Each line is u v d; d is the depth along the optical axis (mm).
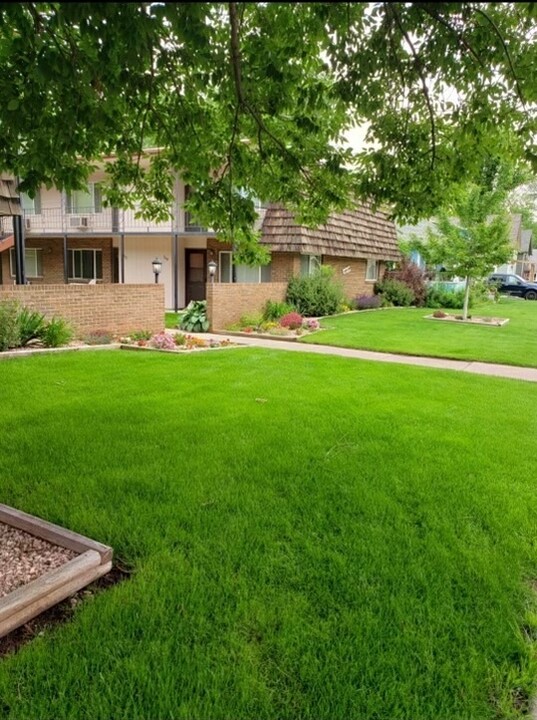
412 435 4680
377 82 3469
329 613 2260
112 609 2232
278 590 2402
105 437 4434
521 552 2805
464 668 1982
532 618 2275
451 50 3180
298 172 4434
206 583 2436
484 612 2297
